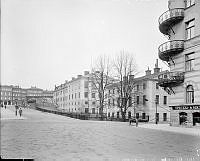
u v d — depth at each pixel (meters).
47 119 41.00
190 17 25.58
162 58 28.58
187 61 25.97
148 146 11.86
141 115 49.81
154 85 49.00
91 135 17.06
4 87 106.06
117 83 53.09
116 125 31.11
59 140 13.77
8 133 17.16
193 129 22.94
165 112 48.47
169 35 28.94
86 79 75.69
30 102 91.50
